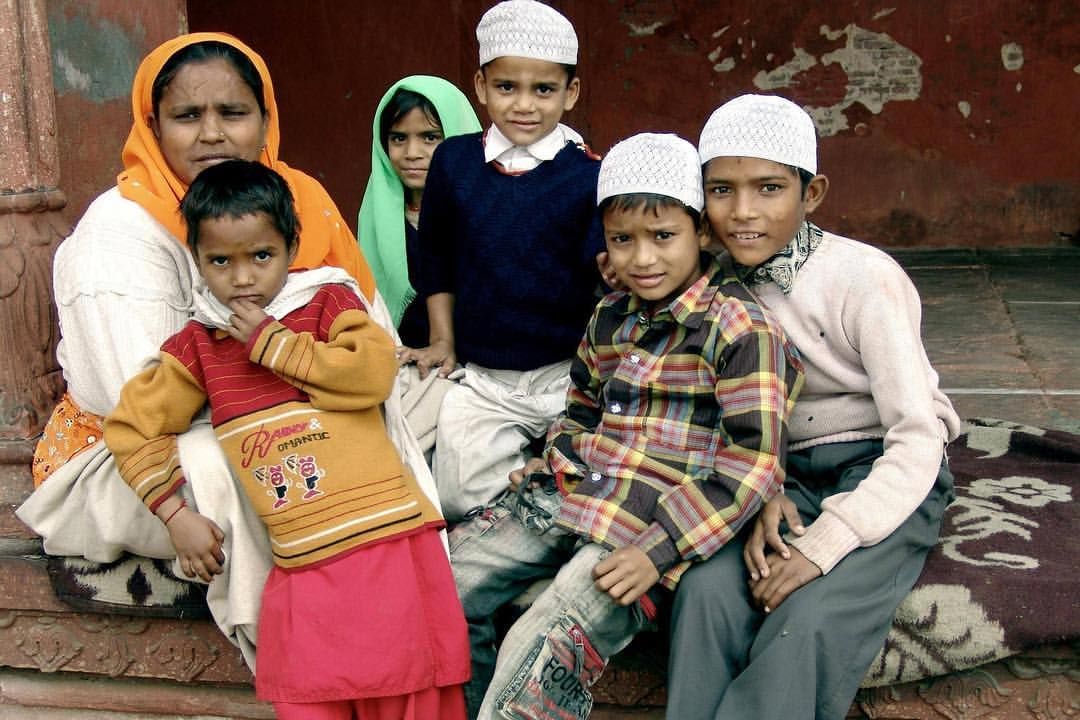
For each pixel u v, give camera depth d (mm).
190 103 2334
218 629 2531
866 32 7980
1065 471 2867
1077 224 7996
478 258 2736
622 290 2469
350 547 2084
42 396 2711
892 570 2170
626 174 2178
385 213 3314
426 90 3193
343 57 7426
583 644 2141
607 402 2344
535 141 2723
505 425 2682
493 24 2629
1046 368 4543
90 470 2361
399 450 2375
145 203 2371
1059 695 2246
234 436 2121
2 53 2557
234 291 2107
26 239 2639
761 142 2182
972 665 2207
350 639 2051
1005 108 7922
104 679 2676
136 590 2484
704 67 8227
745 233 2234
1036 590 2180
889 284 2242
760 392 2137
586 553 2193
